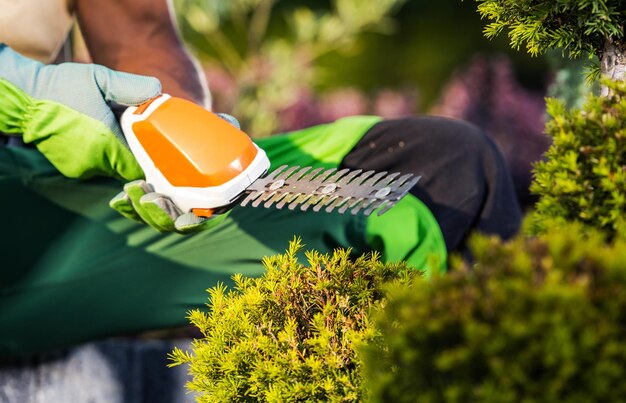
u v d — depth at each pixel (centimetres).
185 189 263
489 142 389
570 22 257
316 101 882
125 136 278
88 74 290
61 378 386
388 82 1175
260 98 788
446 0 1180
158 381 408
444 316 182
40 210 342
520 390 177
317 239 368
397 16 1182
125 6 370
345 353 238
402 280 245
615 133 219
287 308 250
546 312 177
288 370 237
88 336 366
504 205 382
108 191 345
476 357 178
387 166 378
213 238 357
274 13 1090
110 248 353
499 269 190
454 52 1166
